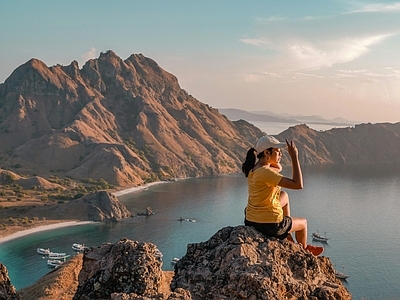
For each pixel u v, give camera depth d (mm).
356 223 167875
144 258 9352
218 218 170875
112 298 7590
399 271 109500
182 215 175250
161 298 7504
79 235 145250
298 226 9469
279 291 7871
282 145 8969
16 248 128500
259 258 8555
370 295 92688
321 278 9039
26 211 168000
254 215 9141
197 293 8211
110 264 9391
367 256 122875
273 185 8852
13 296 9883
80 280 9805
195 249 9562
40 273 108562
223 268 8445
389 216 182875
